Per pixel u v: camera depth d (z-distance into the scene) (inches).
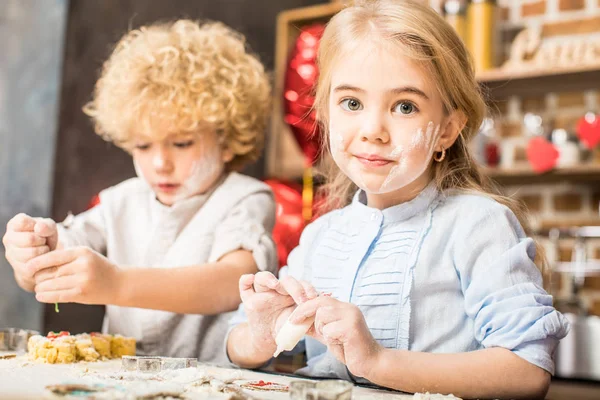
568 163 79.9
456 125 37.1
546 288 40.8
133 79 48.9
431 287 35.0
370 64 34.5
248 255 46.3
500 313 32.2
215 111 49.0
